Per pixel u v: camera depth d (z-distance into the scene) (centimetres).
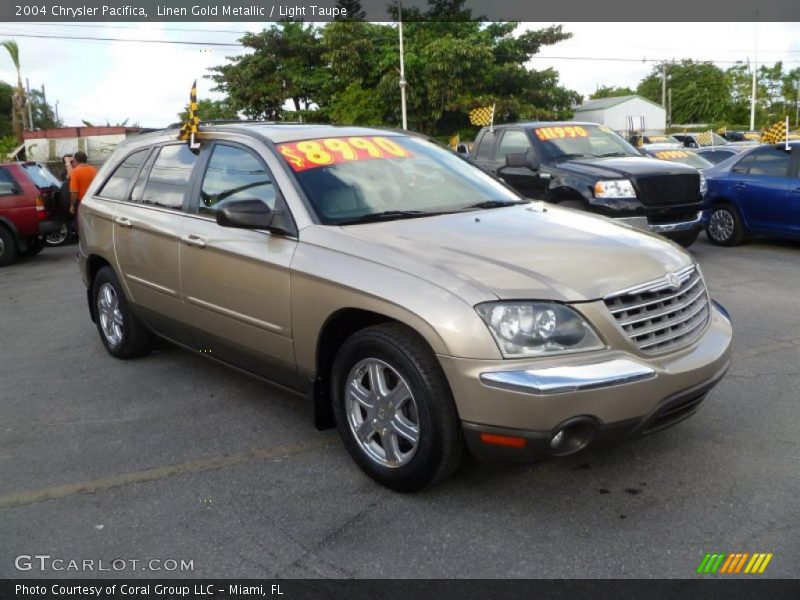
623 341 318
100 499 365
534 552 304
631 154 1005
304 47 4166
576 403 300
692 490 349
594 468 373
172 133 530
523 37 3834
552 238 369
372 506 347
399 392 343
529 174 975
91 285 609
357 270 351
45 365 595
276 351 403
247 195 430
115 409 487
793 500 337
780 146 1009
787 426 418
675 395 326
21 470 401
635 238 384
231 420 460
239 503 355
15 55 3972
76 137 3672
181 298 474
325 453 407
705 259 973
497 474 370
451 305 313
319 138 449
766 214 1007
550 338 308
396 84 3500
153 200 513
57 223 1220
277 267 389
